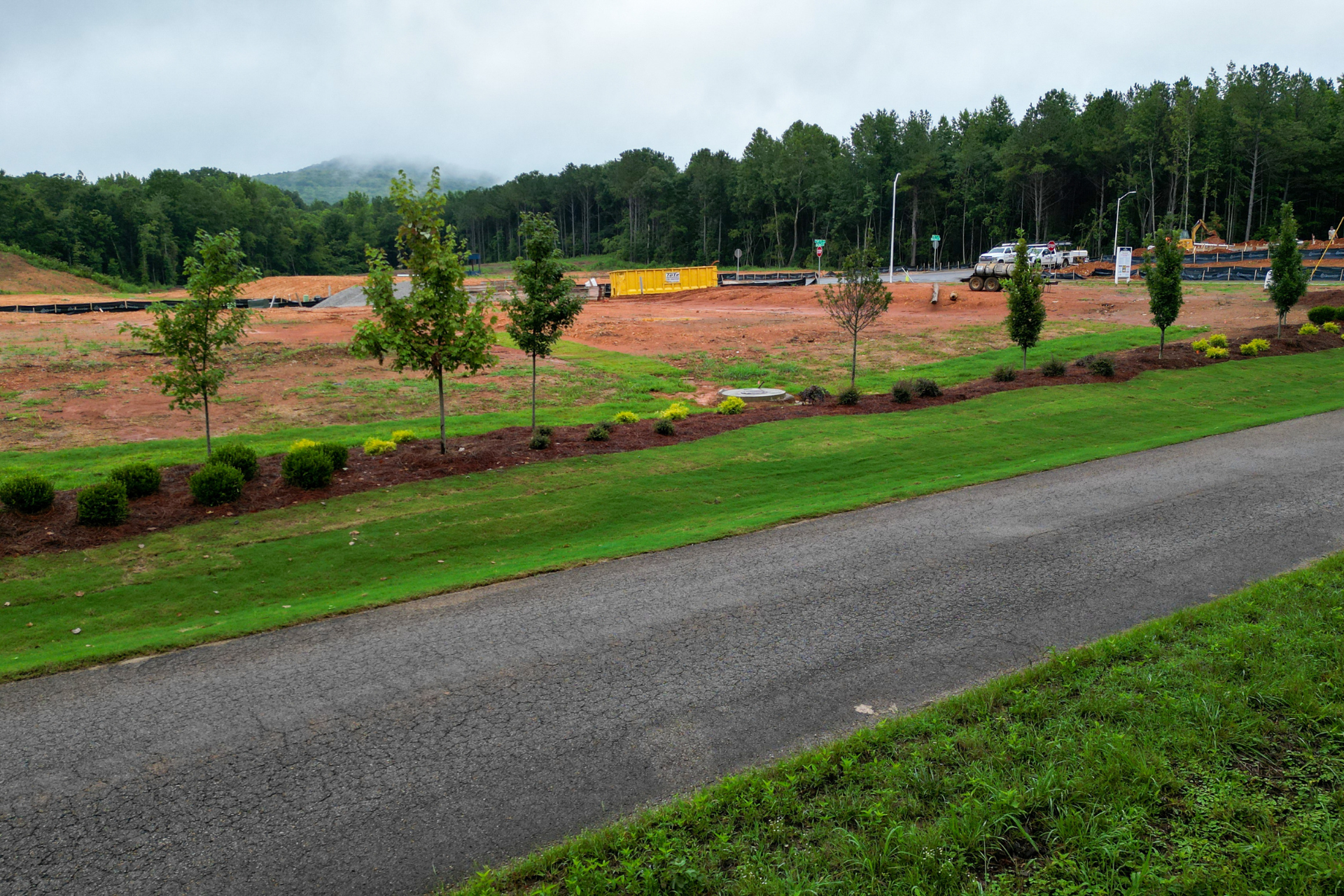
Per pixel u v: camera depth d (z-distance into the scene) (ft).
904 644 26.08
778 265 381.19
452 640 28.40
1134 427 61.62
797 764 18.84
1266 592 26.73
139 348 99.71
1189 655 22.43
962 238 347.15
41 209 400.06
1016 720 19.88
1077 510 40.52
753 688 23.58
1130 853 14.80
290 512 45.42
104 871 16.84
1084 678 21.70
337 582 36.94
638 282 203.92
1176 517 38.42
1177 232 83.76
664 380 87.35
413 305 53.31
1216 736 18.07
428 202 53.01
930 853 15.08
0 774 20.84
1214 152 279.90
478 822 17.99
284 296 257.96
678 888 14.99
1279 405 67.62
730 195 408.05
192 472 51.83
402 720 22.77
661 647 26.81
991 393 73.97
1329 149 269.85
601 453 57.11
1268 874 13.96
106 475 50.88
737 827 16.80
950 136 371.56
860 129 351.67
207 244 50.65
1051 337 105.29
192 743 22.02
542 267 57.62
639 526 43.88
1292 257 94.17
